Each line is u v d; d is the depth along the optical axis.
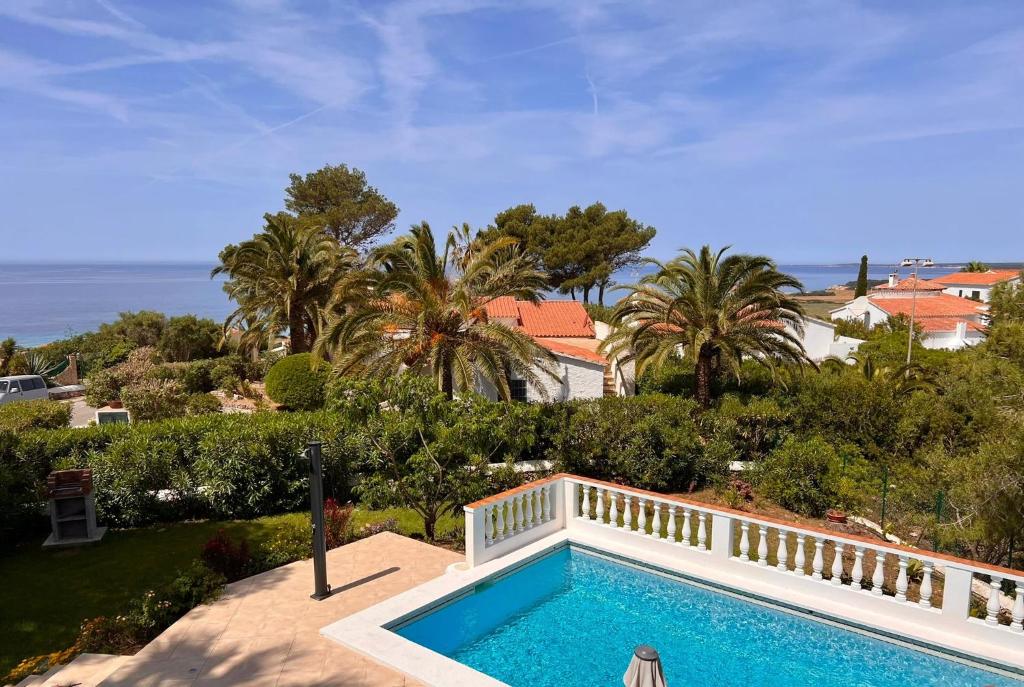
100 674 7.51
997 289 35.50
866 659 8.33
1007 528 11.63
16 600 10.09
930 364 29.41
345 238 50.53
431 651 7.84
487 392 24.58
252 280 29.77
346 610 9.06
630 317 25.16
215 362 34.59
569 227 48.34
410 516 14.88
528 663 8.34
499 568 10.49
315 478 9.28
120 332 45.84
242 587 9.83
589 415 18.12
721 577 10.24
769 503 16.48
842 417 19.88
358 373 18.80
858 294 67.81
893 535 14.48
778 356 23.77
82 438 14.73
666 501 11.11
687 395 25.91
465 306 17.56
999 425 17.45
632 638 8.96
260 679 7.26
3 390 28.02
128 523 13.92
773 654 8.52
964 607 8.28
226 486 14.12
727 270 22.78
